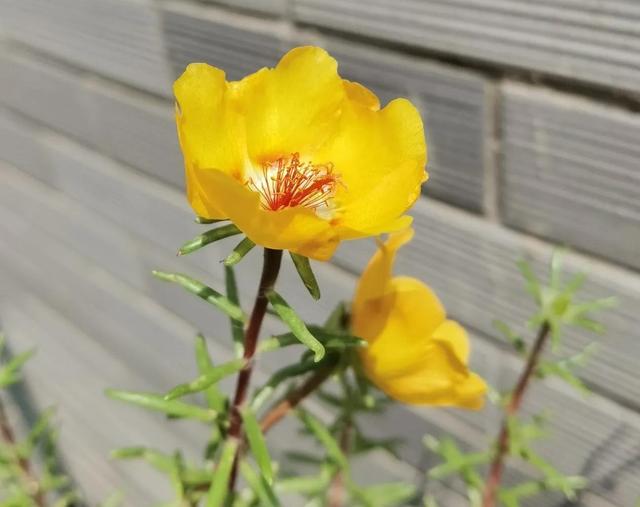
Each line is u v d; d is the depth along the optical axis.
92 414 0.36
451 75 0.17
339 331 0.13
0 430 0.23
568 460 0.19
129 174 0.27
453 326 0.14
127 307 0.31
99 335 0.34
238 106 0.11
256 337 0.12
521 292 0.18
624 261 0.16
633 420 0.18
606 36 0.14
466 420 0.21
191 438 0.31
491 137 0.17
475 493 0.17
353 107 0.11
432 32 0.16
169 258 0.28
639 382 0.17
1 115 0.32
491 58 0.16
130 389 0.34
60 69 0.27
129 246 0.29
